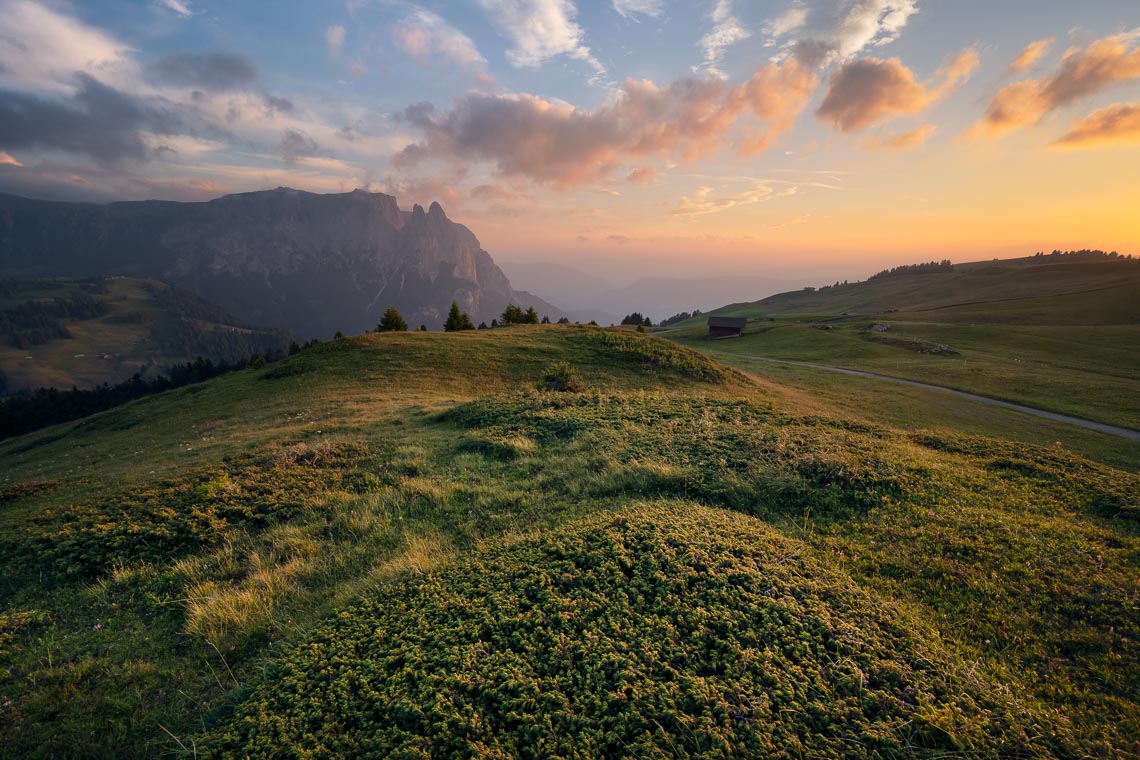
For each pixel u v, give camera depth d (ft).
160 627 27.35
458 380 129.08
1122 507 36.19
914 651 20.20
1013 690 19.15
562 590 24.12
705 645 20.24
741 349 302.04
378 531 36.68
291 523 39.40
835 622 21.58
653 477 41.45
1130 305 378.12
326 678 20.17
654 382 132.26
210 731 18.84
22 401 370.12
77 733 20.02
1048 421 133.59
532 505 39.14
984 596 25.25
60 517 41.32
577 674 19.02
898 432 61.77
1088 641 21.79
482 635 21.58
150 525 38.29
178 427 111.04
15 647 25.50
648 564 25.40
